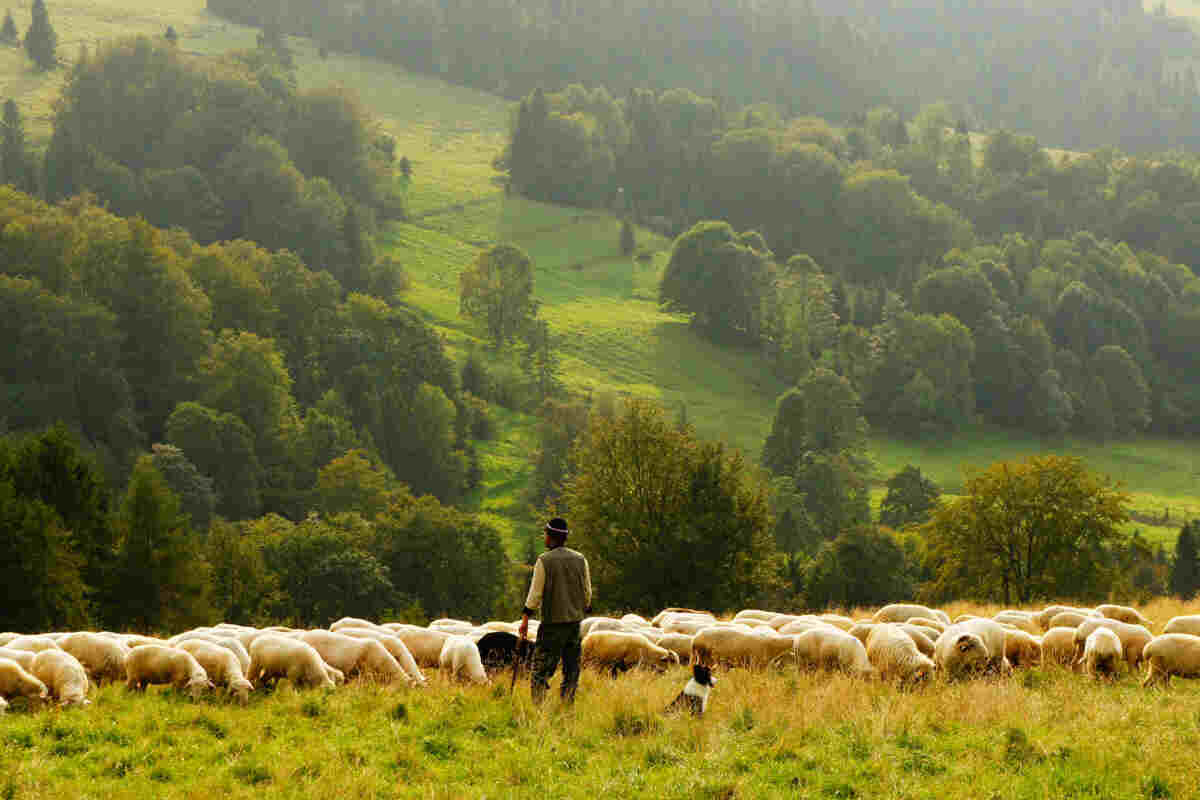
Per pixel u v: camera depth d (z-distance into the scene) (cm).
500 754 1095
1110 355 17725
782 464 12888
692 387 16500
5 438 5597
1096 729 1146
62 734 1154
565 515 5050
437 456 12731
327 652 1508
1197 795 948
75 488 5194
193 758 1086
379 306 15088
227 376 12550
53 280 13325
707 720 1224
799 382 14962
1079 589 4741
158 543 5425
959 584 5075
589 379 16088
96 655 1467
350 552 7219
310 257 19475
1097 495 4850
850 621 1969
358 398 13512
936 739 1132
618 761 1077
